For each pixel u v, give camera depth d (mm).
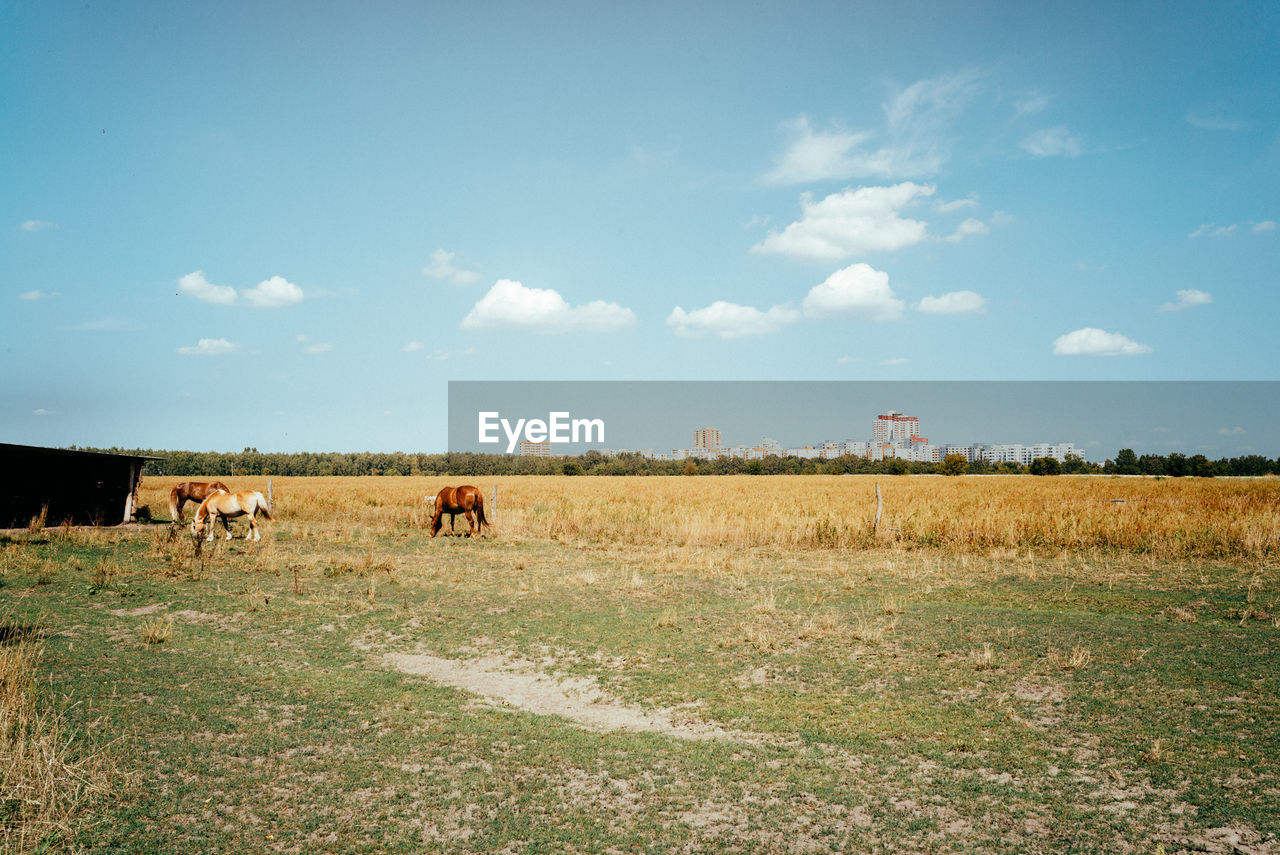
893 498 36875
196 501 26141
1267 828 4520
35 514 22281
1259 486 49875
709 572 14891
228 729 6176
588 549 18719
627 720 6641
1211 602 11281
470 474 105125
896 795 5074
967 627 9852
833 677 7801
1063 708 6680
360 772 5418
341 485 57844
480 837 4504
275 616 10602
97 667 7750
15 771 4914
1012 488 48562
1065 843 4410
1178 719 6312
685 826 4660
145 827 4566
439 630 9953
